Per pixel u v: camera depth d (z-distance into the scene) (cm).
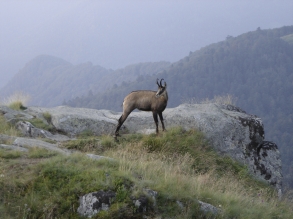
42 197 1420
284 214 2042
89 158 1728
